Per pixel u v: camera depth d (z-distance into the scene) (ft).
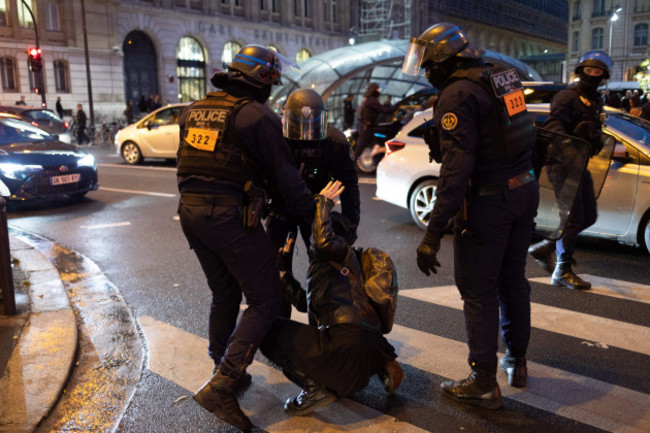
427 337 12.41
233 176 8.25
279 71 8.70
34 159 29.09
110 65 113.70
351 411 9.46
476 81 8.47
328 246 8.84
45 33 105.50
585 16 190.19
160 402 9.89
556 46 319.06
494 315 9.25
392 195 23.66
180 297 15.48
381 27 167.94
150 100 103.76
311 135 9.64
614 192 18.17
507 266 9.61
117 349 12.09
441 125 8.47
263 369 11.09
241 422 8.55
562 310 13.88
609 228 18.51
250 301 8.79
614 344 11.90
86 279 17.28
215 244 8.41
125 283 16.83
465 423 9.04
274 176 8.42
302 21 155.63
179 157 8.68
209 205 8.25
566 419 9.09
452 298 15.02
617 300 14.58
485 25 238.48
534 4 284.41
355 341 8.79
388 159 23.79
